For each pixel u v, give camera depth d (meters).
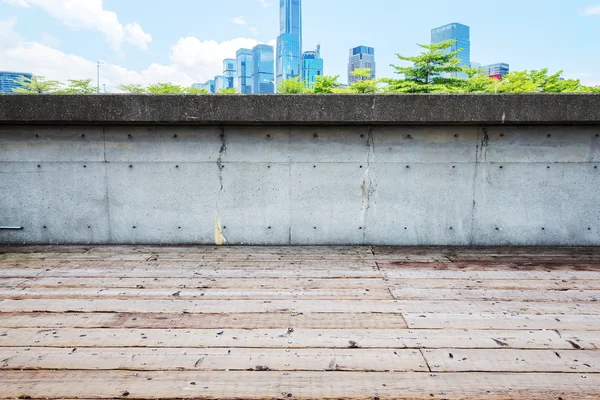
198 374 2.10
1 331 2.54
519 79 35.97
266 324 2.65
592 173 4.29
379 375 2.09
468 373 2.11
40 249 4.37
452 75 35.91
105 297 3.09
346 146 4.37
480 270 3.71
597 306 2.93
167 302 3.00
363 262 3.94
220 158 4.42
